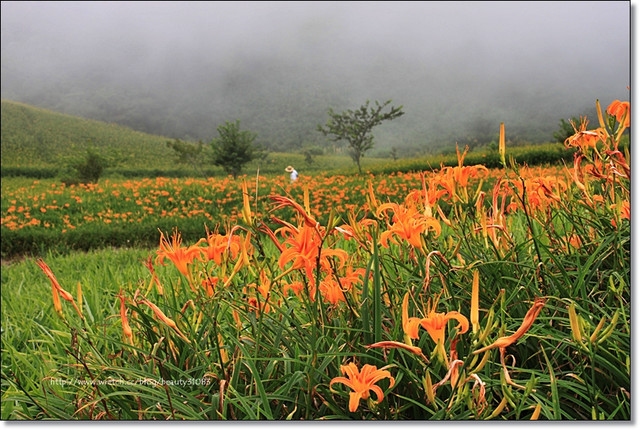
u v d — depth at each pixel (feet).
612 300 4.88
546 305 4.32
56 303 4.53
